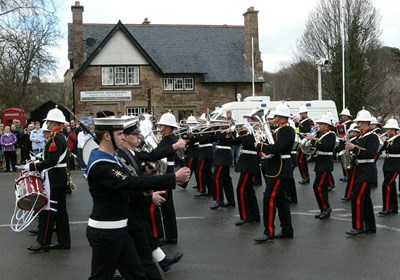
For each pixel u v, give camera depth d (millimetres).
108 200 4938
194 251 8469
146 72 36219
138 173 6402
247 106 23219
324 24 43438
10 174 20547
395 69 52500
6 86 36344
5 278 7293
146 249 5965
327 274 7176
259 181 15695
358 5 42438
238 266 7609
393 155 11320
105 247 4898
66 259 8164
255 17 38562
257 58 38250
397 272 7234
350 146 9258
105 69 35781
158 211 8844
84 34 38062
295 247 8617
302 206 12398
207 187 14172
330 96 42125
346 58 39969
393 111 46125
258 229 10008
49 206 8500
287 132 8867
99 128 5023
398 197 13992
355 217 9406
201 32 39969
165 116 8680
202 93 37375
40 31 37938
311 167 20828
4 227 10680
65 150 8570
